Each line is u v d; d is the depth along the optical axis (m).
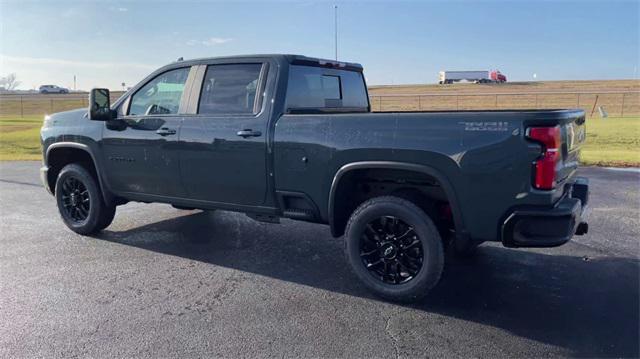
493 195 3.80
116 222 7.02
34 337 3.70
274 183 4.74
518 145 3.69
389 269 4.35
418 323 3.91
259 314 4.08
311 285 4.72
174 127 5.27
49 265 5.26
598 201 7.96
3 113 47.03
